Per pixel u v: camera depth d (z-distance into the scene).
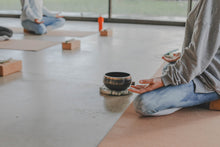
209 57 1.76
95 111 2.01
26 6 5.60
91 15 8.50
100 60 3.58
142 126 1.78
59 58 3.64
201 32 1.71
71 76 2.85
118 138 1.63
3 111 1.99
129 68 3.23
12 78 2.74
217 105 2.01
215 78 1.88
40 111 2.00
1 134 1.67
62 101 2.18
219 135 1.68
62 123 1.82
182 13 7.92
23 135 1.66
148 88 1.83
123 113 1.98
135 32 6.26
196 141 1.60
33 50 4.10
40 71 3.01
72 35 5.64
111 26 7.28
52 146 1.55
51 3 8.62
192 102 1.92
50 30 6.29
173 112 1.98
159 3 7.97
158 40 5.28
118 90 2.32
